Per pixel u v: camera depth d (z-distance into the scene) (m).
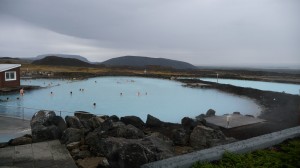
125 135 9.52
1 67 32.41
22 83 42.62
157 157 6.62
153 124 12.87
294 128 8.45
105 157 7.97
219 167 5.53
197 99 31.92
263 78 60.03
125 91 38.19
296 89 41.97
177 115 22.72
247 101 30.19
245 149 6.57
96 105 26.94
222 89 40.94
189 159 5.69
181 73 83.25
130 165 6.15
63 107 25.23
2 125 12.52
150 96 33.91
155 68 122.56
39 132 9.41
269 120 14.79
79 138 9.46
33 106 24.88
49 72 59.00
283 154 6.25
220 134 9.84
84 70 83.06
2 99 27.91
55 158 7.59
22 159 7.46
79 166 7.33
